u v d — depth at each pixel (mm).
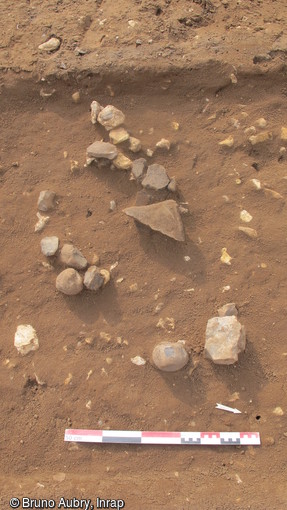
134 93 2178
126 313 1961
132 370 1917
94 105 2131
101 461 1868
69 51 2172
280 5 2273
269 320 1945
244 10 2248
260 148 2109
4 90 2176
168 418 1883
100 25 2219
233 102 2152
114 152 2047
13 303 1993
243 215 2033
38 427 1894
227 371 1906
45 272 2008
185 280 1978
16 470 1870
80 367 1927
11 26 2236
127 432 1877
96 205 2066
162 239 2008
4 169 2127
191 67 2127
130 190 2066
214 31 2201
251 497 1810
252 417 1880
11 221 2066
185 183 2068
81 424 1890
